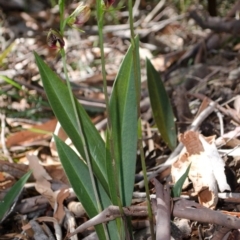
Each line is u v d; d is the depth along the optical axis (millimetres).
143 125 704
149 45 1020
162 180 562
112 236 453
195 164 523
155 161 623
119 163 448
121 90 447
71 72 940
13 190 477
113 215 431
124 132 449
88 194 452
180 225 493
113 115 446
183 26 1104
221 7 1142
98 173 448
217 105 636
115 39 1067
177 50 972
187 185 534
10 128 757
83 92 832
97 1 379
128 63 442
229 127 630
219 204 517
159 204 436
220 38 894
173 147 596
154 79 574
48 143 696
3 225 546
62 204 538
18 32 1127
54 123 726
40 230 519
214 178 509
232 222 426
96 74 879
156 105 582
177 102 665
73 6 1184
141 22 1151
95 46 1036
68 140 651
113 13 1168
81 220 537
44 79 438
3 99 836
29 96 827
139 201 509
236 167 551
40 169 568
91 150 448
